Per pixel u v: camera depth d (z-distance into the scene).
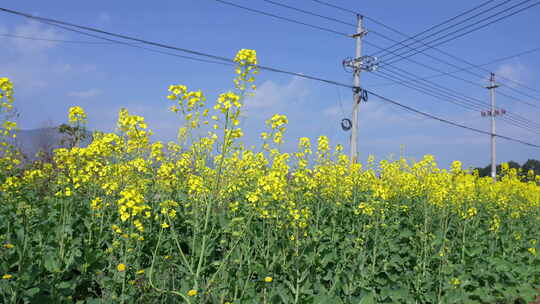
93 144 5.14
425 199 6.24
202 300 3.43
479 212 7.87
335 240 5.42
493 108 27.56
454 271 5.50
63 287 3.69
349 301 4.26
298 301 4.02
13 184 4.86
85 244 4.33
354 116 15.98
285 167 5.30
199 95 3.92
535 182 12.01
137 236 4.02
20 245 3.77
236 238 4.40
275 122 5.16
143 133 4.61
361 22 16.41
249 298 3.79
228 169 5.79
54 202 5.25
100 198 5.18
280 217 4.89
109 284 3.73
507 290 5.83
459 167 7.94
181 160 6.11
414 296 4.93
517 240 7.29
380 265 5.28
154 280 3.94
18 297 3.45
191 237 4.88
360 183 7.41
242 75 3.84
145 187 5.35
